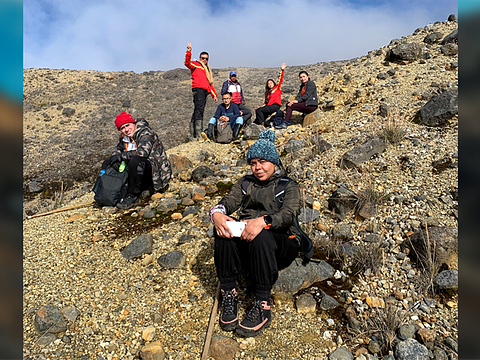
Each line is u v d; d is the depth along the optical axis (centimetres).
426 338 205
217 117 687
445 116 454
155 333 232
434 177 356
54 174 802
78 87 1538
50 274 297
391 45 831
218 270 235
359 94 654
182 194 442
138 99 1419
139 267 306
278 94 736
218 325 237
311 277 263
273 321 236
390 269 269
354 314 233
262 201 241
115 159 433
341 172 410
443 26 808
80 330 234
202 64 705
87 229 382
